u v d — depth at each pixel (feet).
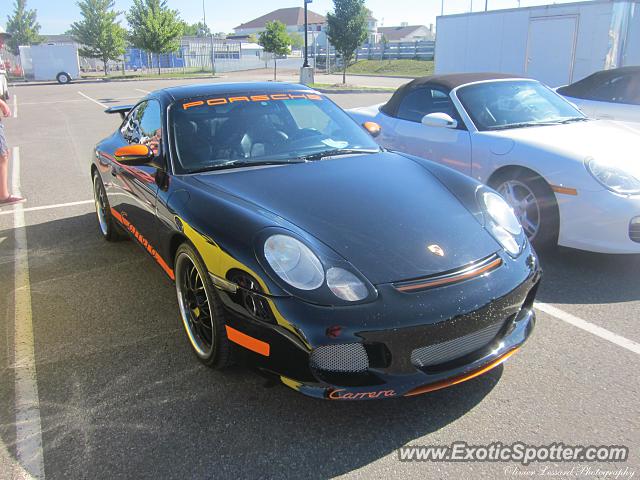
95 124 42.60
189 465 6.89
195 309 9.03
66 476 6.77
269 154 10.67
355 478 6.62
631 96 22.11
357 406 7.96
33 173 25.35
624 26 35.47
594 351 9.20
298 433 7.43
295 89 12.64
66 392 8.51
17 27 174.81
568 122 15.39
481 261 7.82
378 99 57.52
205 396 8.29
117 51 129.39
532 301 8.61
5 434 7.59
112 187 13.43
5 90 65.87
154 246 10.69
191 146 10.43
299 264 7.29
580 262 13.17
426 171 10.28
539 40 40.14
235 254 7.55
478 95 16.20
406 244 7.78
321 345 6.86
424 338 7.00
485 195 9.40
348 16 77.46
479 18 44.11
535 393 8.10
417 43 145.07
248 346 7.48
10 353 9.73
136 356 9.49
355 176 9.73
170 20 129.80
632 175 12.16
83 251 14.84
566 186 12.55
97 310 11.30
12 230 16.90
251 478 6.66
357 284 7.13
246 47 182.70
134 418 7.82
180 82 99.55
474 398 8.04
